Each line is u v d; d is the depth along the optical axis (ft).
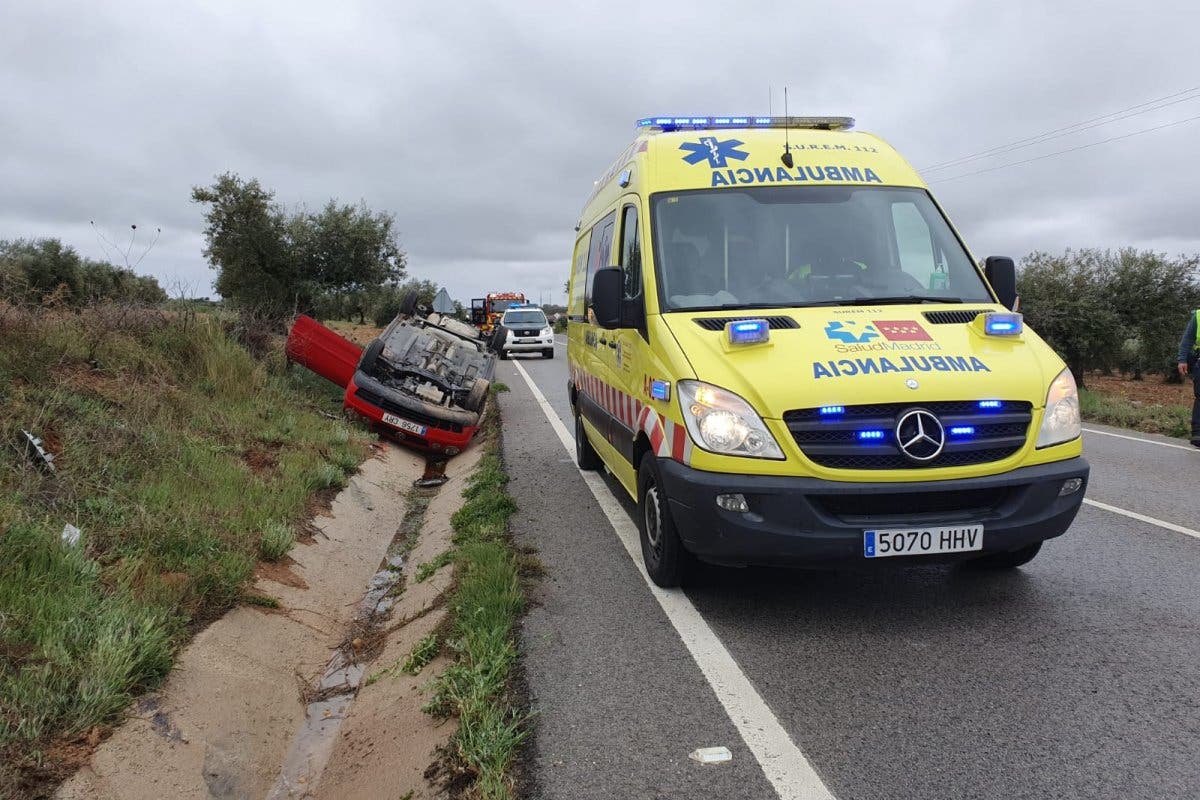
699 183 17.35
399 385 34.24
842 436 12.69
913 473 12.59
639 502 16.94
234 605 14.29
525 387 55.88
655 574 15.85
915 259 16.70
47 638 11.08
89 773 9.37
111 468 17.85
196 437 22.50
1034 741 10.12
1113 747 9.93
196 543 15.65
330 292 84.48
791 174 17.57
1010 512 12.89
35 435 17.52
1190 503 22.22
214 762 10.67
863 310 15.02
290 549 17.79
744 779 9.50
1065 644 12.91
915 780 9.38
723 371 13.41
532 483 25.67
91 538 14.43
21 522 13.56
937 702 11.19
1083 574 16.21
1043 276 64.64
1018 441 13.00
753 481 12.73
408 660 13.38
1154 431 36.99
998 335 14.24
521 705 11.39
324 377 37.35
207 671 12.20
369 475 26.84
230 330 36.45
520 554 17.72
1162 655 12.42
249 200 76.23
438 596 16.02
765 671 12.28
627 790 9.36
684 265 16.19
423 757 10.42
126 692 10.80
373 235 83.20
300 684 13.65
